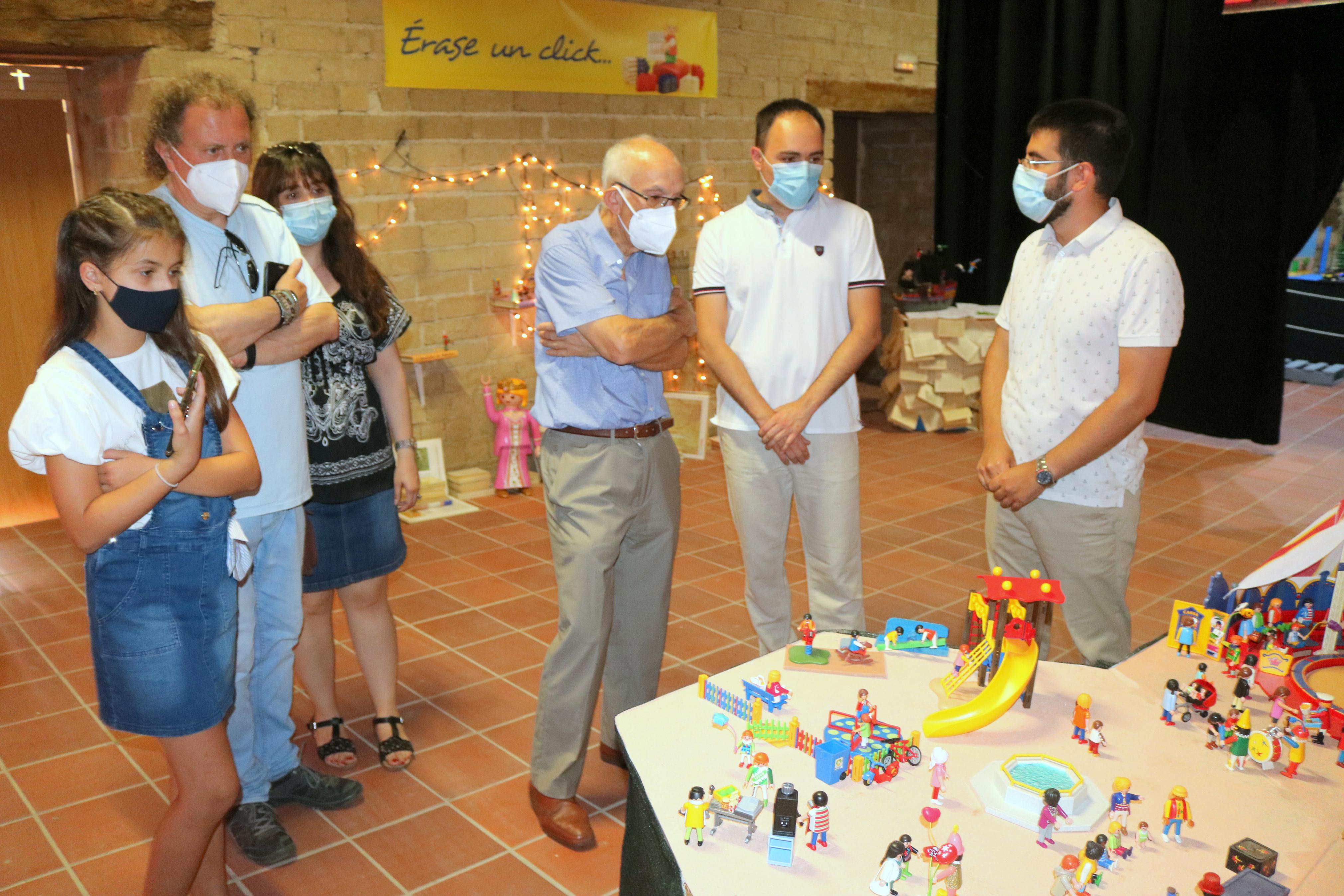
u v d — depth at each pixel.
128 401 1.78
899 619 2.06
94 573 1.83
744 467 2.93
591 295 2.35
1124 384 2.34
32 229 4.99
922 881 1.35
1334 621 1.92
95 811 2.71
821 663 1.95
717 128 6.62
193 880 2.07
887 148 8.61
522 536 4.96
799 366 2.85
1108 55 6.99
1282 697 1.74
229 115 2.11
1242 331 6.50
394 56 5.08
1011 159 7.54
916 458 6.32
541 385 2.53
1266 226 6.31
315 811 2.70
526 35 5.54
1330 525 1.90
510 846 2.55
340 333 2.63
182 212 2.21
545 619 3.97
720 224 2.90
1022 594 1.77
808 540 2.98
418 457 5.44
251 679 2.59
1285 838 1.43
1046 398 2.50
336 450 2.66
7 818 2.67
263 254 2.41
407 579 4.39
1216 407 6.72
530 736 3.10
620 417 2.44
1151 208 6.92
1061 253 2.47
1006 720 1.75
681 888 1.36
